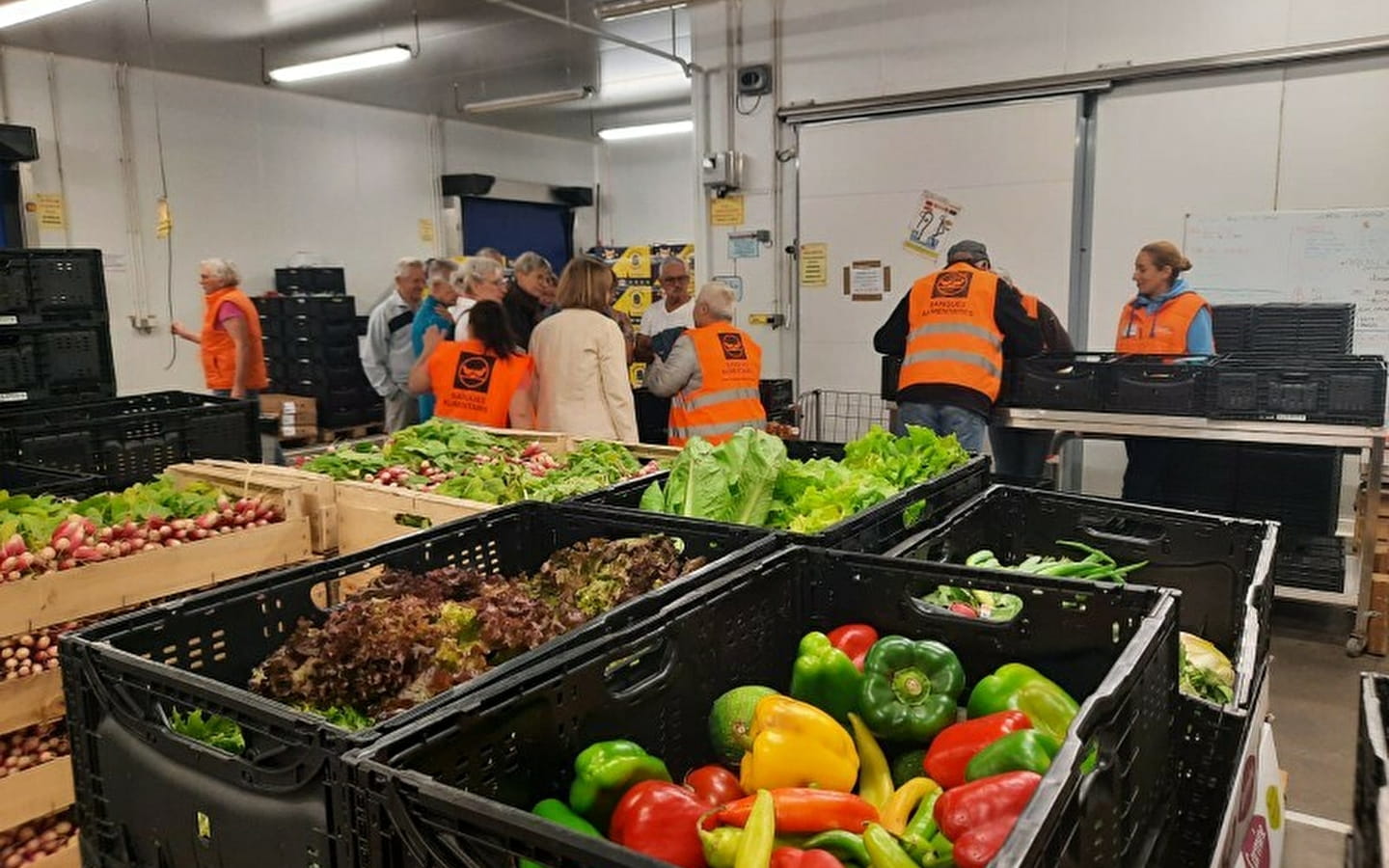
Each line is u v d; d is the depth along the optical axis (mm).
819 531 1647
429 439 3238
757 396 4359
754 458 2139
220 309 5586
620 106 9852
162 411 3670
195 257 7902
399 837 858
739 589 1390
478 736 986
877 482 2178
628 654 1183
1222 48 4863
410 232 9812
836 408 6254
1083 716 922
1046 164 5371
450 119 10156
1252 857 1474
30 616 2080
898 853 974
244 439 3910
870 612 1498
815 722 1173
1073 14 5199
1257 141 4863
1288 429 3799
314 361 7930
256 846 991
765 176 6297
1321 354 4340
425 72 8125
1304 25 4672
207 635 1322
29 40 6531
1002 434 4914
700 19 6352
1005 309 4285
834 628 1531
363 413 8164
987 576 1393
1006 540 2154
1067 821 854
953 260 4520
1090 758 998
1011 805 971
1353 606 3906
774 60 6148
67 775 2160
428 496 2525
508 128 10867
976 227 5621
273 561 2539
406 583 1473
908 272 5879
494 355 3779
